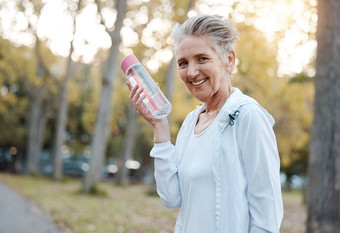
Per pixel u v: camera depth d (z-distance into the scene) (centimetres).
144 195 1556
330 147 556
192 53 165
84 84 2973
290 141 1580
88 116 2462
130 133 2305
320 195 559
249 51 1227
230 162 155
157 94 184
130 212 963
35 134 2489
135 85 185
